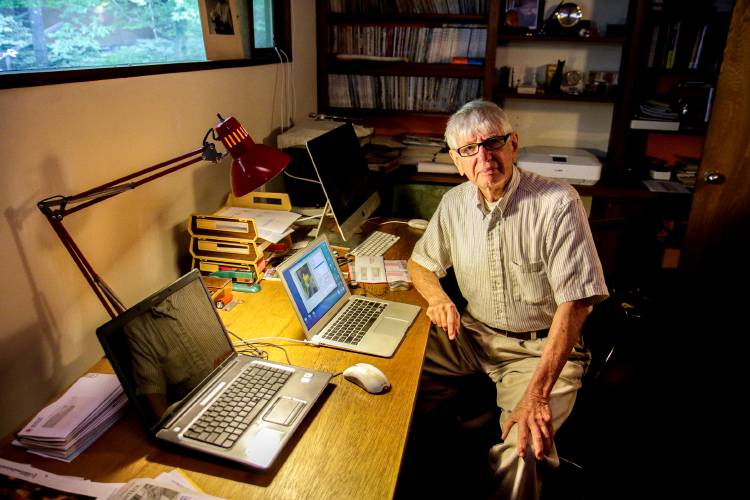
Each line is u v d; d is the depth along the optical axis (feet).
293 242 7.54
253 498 3.49
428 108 11.25
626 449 7.43
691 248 9.80
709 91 10.45
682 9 9.90
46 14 5.18
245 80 8.04
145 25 6.50
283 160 5.47
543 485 6.74
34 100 4.45
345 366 4.94
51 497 3.44
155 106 5.99
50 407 4.07
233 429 3.98
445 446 6.96
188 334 4.48
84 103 4.98
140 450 3.92
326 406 4.40
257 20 8.95
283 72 9.45
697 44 10.07
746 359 9.37
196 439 3.89
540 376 5.29
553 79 10.62
